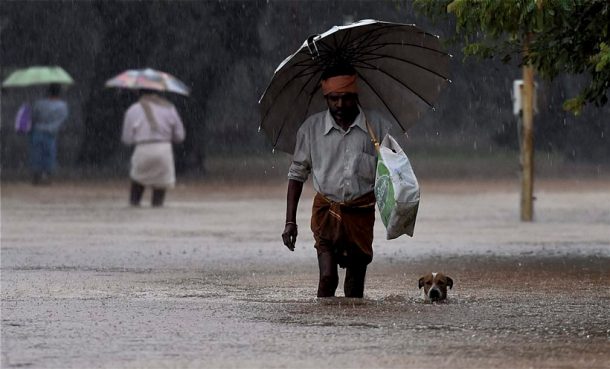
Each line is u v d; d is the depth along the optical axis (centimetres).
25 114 8450
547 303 2708
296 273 3412
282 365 1964
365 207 2653
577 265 3588
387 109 2767
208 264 3666
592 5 3353
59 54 10112
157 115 6372
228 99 11881
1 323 2409
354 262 2703
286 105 2716
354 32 2636
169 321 2427
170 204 6606
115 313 2548
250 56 9519
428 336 2233
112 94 9669
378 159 2570
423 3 3609
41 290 2978
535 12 3105
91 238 4572
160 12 9275
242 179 9181
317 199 2670
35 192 7575
